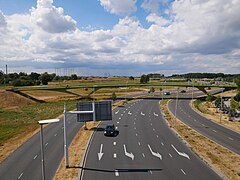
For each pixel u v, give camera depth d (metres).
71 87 119.94
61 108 87.44
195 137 45.12
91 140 42.03
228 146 39.97
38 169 29.02
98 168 29.27
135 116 69.06
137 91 161.25
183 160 32.16
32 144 39.72
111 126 47.09
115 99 112.81
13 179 26.39
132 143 40.22
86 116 41.69
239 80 108.81
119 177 26.66
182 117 68.75
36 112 79.38
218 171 28.52
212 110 86.56
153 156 33.69
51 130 50.41
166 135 46.25
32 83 161.50
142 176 26.94
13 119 65.69
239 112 78.38
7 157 33.31
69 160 31.88
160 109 84.31
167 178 26.44
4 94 106.31
